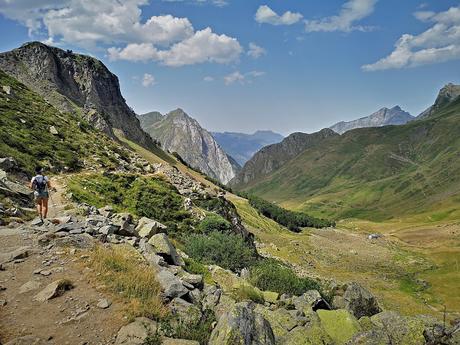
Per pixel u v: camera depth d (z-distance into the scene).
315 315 15.34
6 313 11.98
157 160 155.00
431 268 106.31
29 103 73.94
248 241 61.09
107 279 14.84
